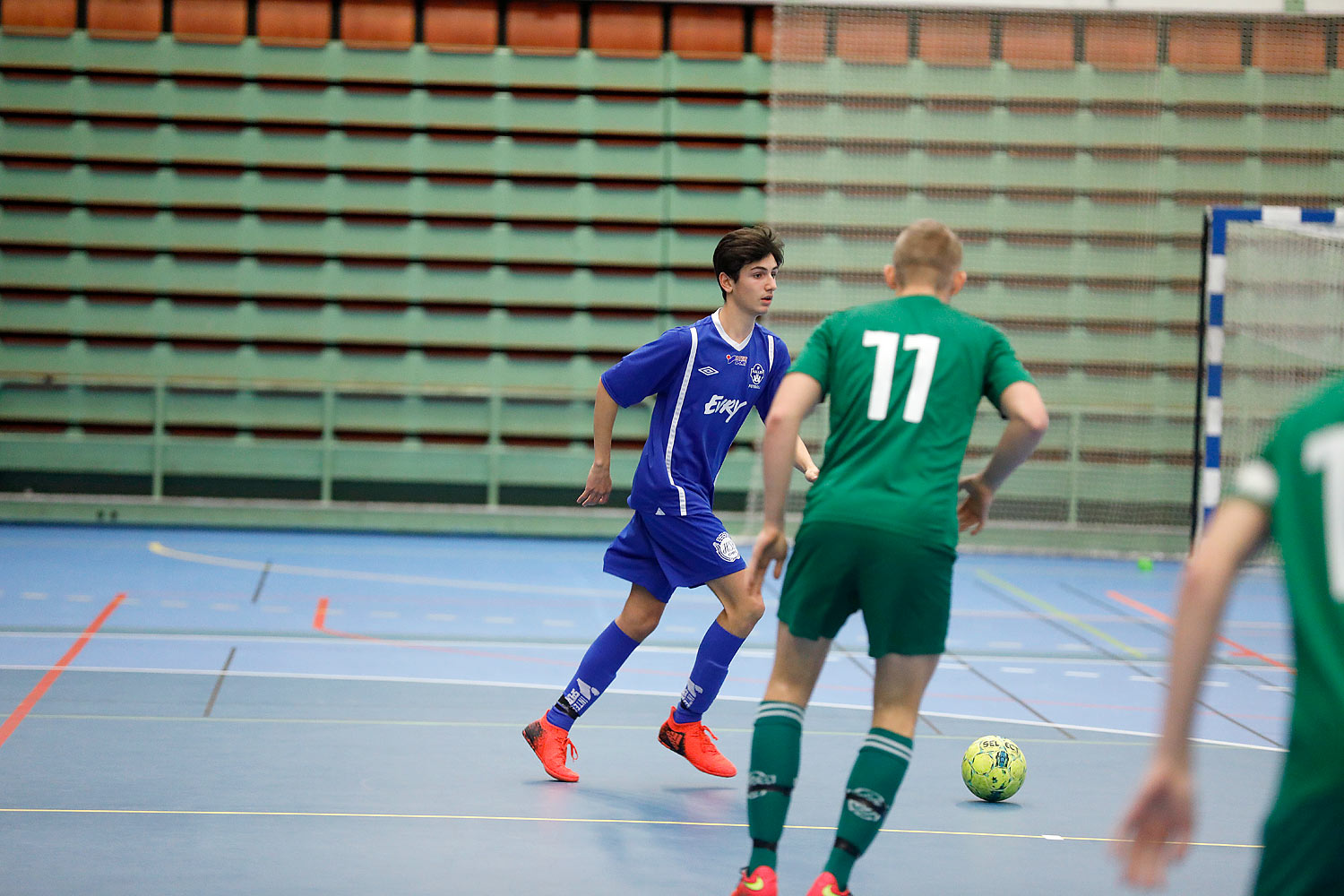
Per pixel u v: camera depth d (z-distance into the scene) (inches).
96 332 698.2
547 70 707.4
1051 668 386.0
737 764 265.0
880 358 171.5
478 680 343.9
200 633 399.2
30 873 187.0
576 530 703.7
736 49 713.6
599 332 719.1
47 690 313.0
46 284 693.9
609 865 199.3
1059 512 700.7
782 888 189.8
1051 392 717.9
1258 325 679.7
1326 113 708.0
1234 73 709.9
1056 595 544.4
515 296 714.8
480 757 264.4
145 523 687.1
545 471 706.2
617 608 475.8
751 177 717.3
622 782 249.1
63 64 685.9
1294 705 89.7
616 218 714.2
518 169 708.7
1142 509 701.9
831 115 711.7
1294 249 673.6
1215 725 313.7
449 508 698.8
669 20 713.6
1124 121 712.4
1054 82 712.4
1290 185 710.5
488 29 705.6
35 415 691.4
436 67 703.1
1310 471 90.1
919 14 710.5
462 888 186.2
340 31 700.7
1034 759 275.6
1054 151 714.8
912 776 260.8
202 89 693.3
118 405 695.1
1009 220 716.0
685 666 375.9
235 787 236.5
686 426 242.8
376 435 707.4
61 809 219.3
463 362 716.7
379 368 713.6
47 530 650.8
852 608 172.2
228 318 703.7
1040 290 717.3
